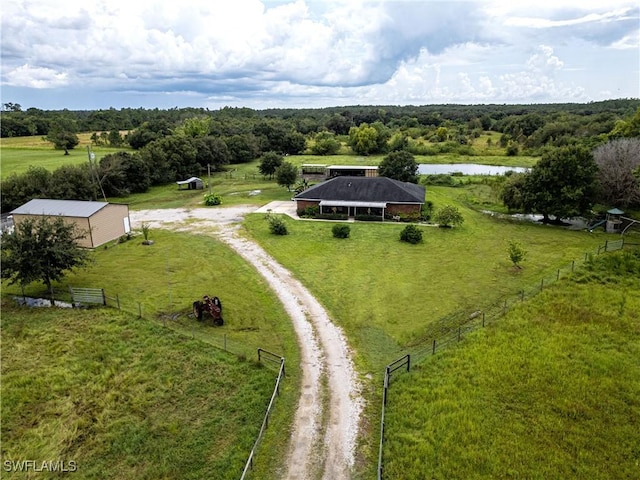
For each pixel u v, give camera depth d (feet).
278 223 160.15
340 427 62.39
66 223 142.00
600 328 90.22
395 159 262.47
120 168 238.27
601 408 66.39
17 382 75.05
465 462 55.98
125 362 80.07
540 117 568.00
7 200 198.80
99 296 105.60
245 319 96.17
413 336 88.89
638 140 186.60
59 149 385.91
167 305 103.04
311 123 655.76
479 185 271.28
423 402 67.26
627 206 185.16
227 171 340.39
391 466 55.16
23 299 107.65
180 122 607.37
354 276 120.26
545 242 150.61
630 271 120.57
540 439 60.13
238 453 57.98
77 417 67.15
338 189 192.24
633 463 56.44
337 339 87.35
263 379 73.36
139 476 55.93
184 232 165.58
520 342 84.84
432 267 127.13
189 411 67.00
